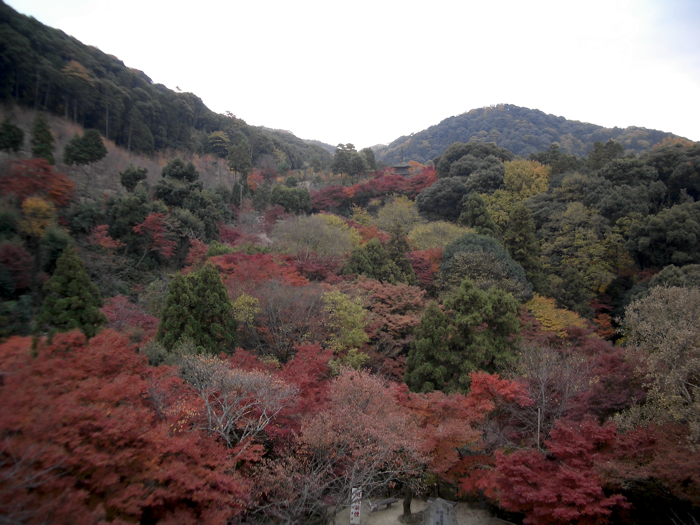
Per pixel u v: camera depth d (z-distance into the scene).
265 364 16.91
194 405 11.29
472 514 14.52
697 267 29.11
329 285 25.89
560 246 39.72
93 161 36.00
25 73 44.75
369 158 82.44
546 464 12.02
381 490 14.48
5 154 31.17
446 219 53.12
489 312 20.81
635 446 11.30
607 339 32.50
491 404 14.70
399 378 21.88
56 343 11.02
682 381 12.36
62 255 17.95
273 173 79.19
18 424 6.30
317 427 11.88
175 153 68.25
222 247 31.31
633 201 39.41
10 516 5.45
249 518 10.78
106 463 7.16
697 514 10.83
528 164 54.88
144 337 19.66
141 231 31.62
